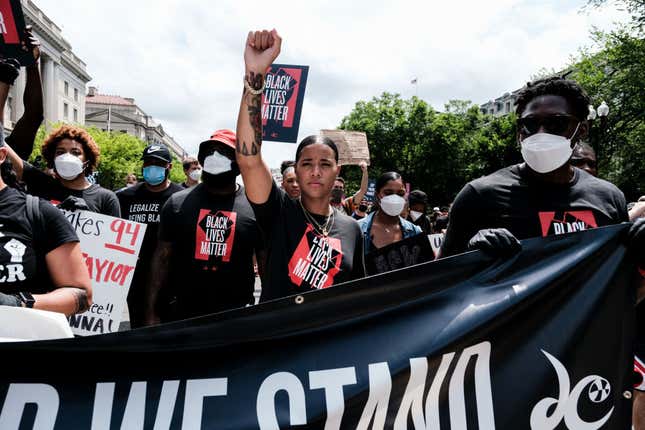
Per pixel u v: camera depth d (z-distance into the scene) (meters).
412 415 1.77
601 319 1.95
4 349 1.59
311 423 1.71
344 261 2.57
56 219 2.16
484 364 1.84
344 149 7.53
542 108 2.12
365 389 1.75
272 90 5.57
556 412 1.87
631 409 1.95
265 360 1.74
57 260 2.13
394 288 1.85
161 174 4.80
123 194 5.00
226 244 3.32
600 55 26.12
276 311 1.77
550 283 1.91
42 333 1.73
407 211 6.81
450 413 1.79
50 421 1.62
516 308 1.87
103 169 52.97
